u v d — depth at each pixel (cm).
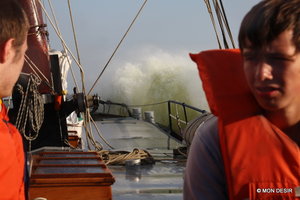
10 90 154
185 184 146
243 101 130
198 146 140
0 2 142
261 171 126
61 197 290
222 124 130
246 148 127
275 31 114
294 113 124
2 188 141
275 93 118
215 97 132
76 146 869
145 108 2631
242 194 127
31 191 286
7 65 147
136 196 437
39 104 588
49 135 678
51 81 684
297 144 130
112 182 296
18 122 597
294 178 125
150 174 541
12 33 142
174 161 643
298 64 116
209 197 136
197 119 420
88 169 321
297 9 114
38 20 694
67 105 682
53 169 317
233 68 135
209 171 136
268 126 127
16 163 150
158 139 1018
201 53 140
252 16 120
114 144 962
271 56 117
